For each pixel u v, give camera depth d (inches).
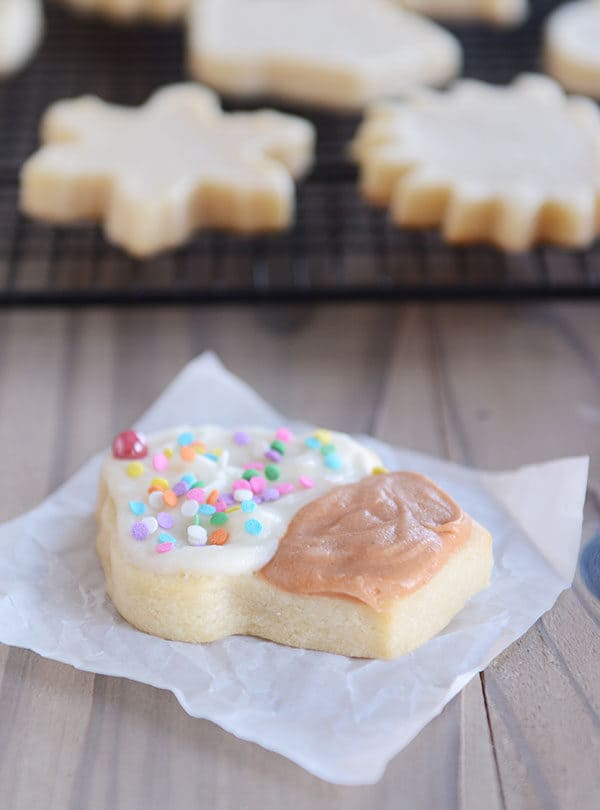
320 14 23.4
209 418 16.5
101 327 18.5
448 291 18.6
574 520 14.6
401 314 18.8
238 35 22.8
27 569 14.3
